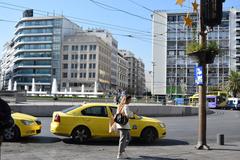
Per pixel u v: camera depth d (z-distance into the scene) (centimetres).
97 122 1405
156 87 11912
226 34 11638
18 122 1395
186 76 11625
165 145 1434
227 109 6675
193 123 2533
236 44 11525
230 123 2725
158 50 11950
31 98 5400
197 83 1280
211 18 1168
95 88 10906
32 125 1419
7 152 1119
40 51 13512
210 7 1171
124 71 18112
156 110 3472
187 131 2003
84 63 13288
